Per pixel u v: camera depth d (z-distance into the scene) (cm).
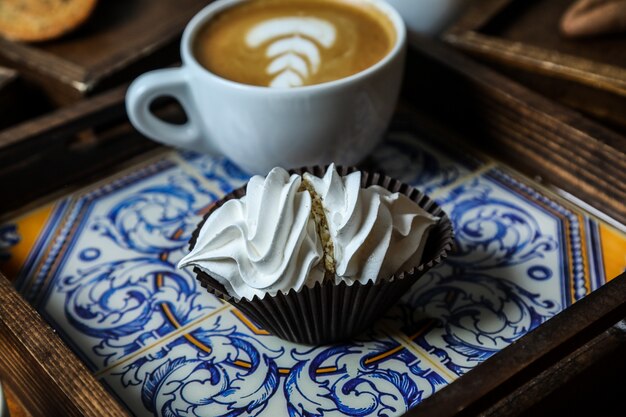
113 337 34
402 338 33
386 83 37
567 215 38
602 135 37
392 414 31
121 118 42
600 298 30
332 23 40
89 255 37
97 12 48
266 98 35
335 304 31
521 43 43
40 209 40
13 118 45
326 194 31
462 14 45
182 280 36
